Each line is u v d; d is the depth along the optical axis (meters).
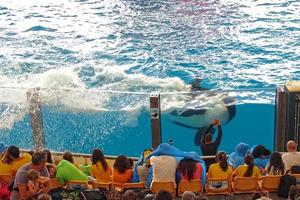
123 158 10.55
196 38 24.97
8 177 9.93
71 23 27.25
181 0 29.83
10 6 29.67
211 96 17.61
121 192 9.95
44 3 30.09
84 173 10.73
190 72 21.77
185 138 16.58
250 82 20.59
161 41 24.89
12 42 25.17
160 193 7.68
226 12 27.97
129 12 28.45
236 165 11.28
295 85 12.88
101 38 25.41
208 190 10.47
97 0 30.42
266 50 23.33
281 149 13.05
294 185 9.38
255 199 9.30
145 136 16.50
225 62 22.44
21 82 21.34
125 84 21.05
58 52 24.03
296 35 24.78
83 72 22.09
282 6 28.42
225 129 17.09
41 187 8.39
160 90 20.52
